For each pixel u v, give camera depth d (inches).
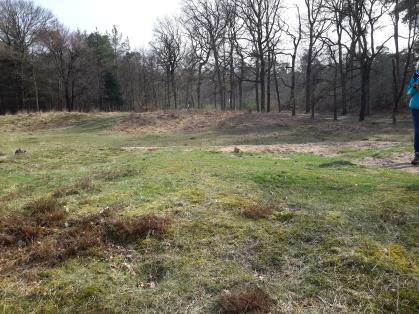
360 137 674.8
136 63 2541.8
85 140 831.1
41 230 173.9
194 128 1050.7
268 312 114.4
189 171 260.5
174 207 184.9
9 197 241.9
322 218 167.6
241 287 125.8
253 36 1590.8
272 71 1803.6
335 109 1113.4
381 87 1542.8
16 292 128.0
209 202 189.5
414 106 269.3
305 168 266.1
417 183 209.0
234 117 1158.3
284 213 173.6
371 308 114.2
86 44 2144.4
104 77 2305.6
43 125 1238.3
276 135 806.5
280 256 142.4
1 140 812.0
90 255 148.5
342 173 244.7
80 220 179.9
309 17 1450.5
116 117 1261.1
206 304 119.1
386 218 165.8
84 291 125.7
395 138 612.4
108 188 235.0
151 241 154.9
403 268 129.8
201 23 1724.9
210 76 1886.1
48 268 142.4
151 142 769.6
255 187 216.5
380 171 252.2
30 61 1956.2
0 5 1924.2
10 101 2132.1
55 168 372.5
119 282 131.7
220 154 375.6
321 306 116.3
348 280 126.6
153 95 2438.5
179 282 130.1
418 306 114.3
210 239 154.3
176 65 1920.5
